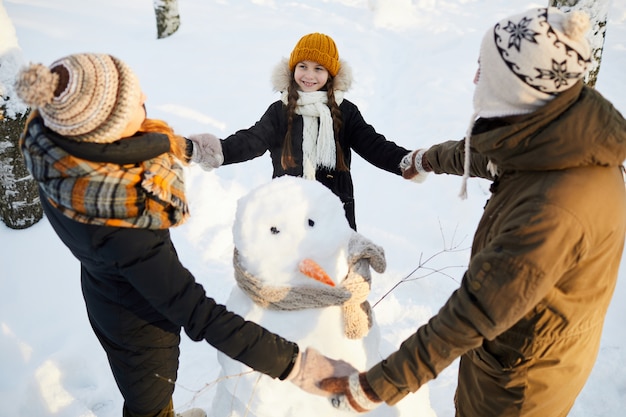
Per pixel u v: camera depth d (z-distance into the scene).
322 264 1.62
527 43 1.20
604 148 1.21
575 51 1.18
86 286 1.70
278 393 1.63
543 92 1.22
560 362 1.46
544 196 1.25
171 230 3.63
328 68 2.40
